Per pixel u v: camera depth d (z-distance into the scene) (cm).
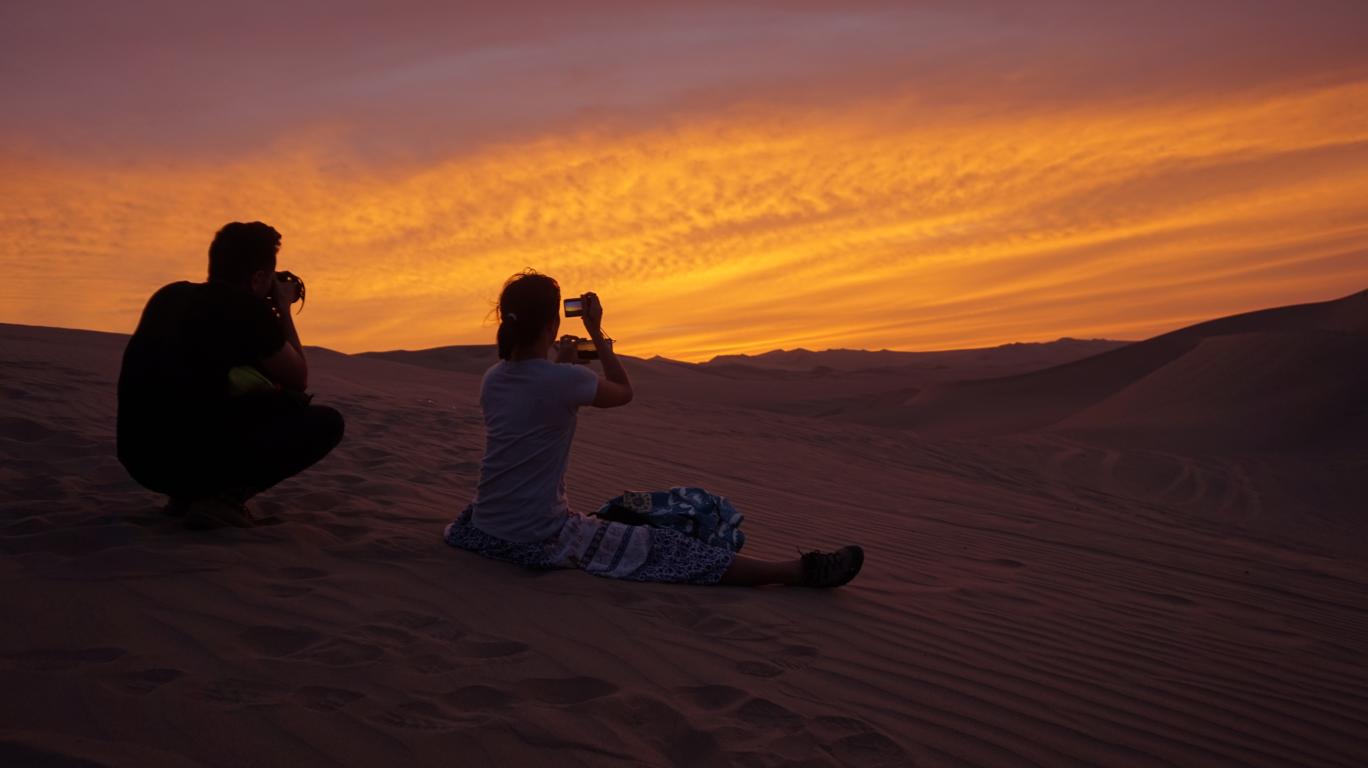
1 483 476
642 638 340
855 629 384
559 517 413
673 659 325
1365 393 2950
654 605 376
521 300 408
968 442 2055
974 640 392
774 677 321
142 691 250
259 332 388
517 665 303
